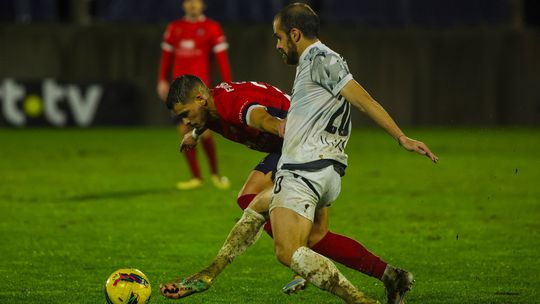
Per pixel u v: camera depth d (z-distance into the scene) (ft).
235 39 178.40
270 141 47.80
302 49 42.04
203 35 99.04
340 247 45.44
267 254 62.49
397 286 45.03
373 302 39.70
